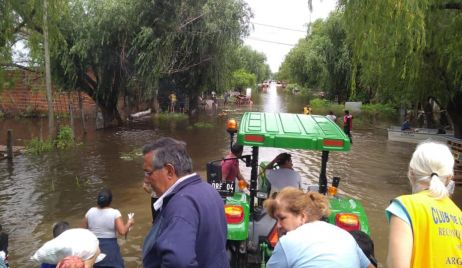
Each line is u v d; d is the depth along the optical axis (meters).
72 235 3.37
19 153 16.09
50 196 10.59
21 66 20.08
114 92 24.86
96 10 22.17
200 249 2.49
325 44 42.88
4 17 12.48
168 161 2.63
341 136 5.52
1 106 28.02
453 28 12.55
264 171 6.38
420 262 2.35
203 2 24.44
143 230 8.23
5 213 9.30
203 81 28.36
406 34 10.52
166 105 32.03
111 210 5.52
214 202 2.63
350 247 2.46
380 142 20.58
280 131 5.73
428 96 17.44
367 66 13.20
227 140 20.02
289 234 2.54
